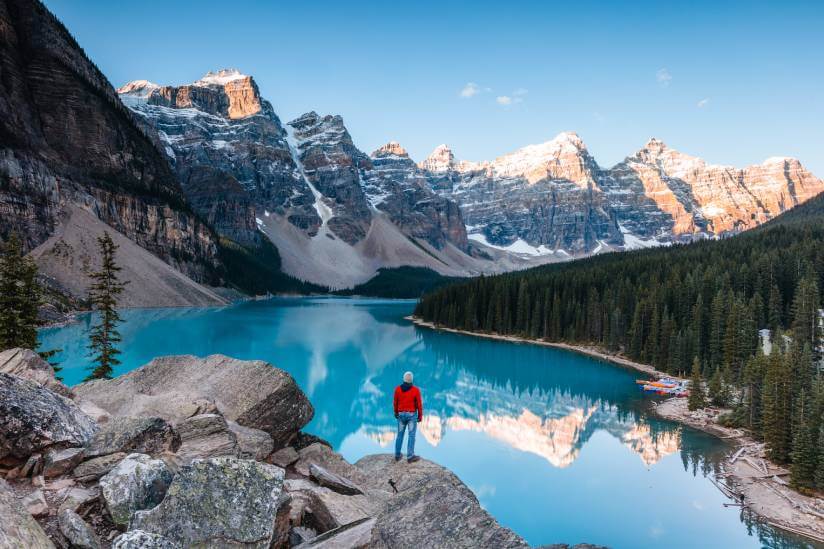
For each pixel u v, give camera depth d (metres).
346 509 11.50
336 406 59.84
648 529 31.33
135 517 8.08
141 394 15.73
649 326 101.38
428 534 8.64
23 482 9.38
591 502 34.81
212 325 124.31
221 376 16.88
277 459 14.95
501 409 61.03
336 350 99.88
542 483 37.84
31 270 41.19
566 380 80.56
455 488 9.59
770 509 34.44
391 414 56.66
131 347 85.31
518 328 133.50
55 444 10.09
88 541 7.84
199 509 8.12
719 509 34.25
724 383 66.88
